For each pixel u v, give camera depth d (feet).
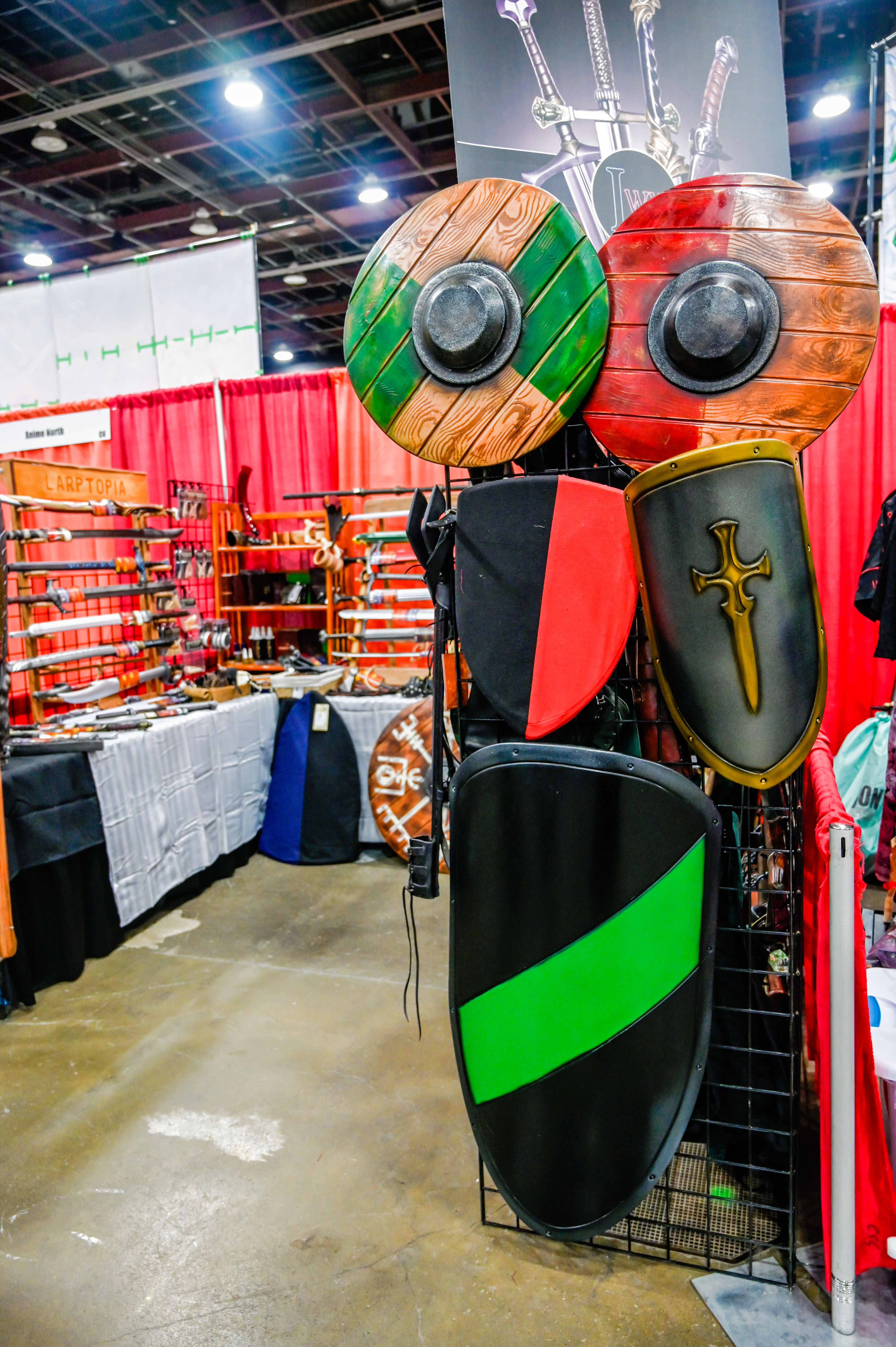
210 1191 5.80
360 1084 6.98
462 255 4.77
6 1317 4.84
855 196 22.49
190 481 14.03
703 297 4.39
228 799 11.86
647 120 6.75
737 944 5.26
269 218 22.82
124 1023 8.02
